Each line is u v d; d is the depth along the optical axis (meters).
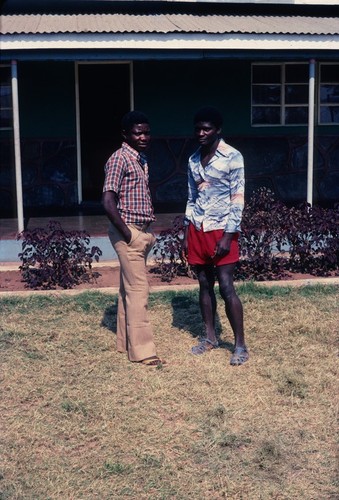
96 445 4.38
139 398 4.97
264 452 4.25
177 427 4.56
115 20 9.92
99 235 9.25
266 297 7.24
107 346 5.95
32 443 4.39
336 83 12.23
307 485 3.94
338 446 4.34
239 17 10.70
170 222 10.47
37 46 8.68
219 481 3.96
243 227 7.98
